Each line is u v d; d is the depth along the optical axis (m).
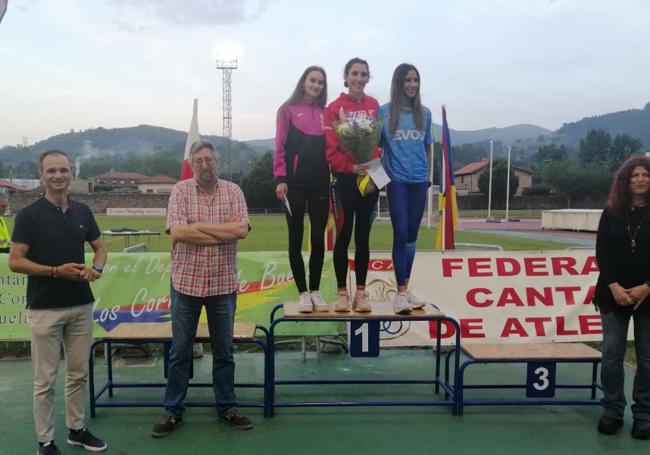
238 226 3.74
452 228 6.50
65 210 3.48
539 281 5.89
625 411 4.37
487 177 62.28
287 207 4.17
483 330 5.86
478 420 4.18
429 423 4.12
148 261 5.76
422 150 4.24
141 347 5.70
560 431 3.99
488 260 5.89
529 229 29.64
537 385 4.24
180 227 3.67
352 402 4.23
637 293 3.69
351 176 4.10
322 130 4.13
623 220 3.80
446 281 5.85
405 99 4.17
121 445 3.69
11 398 4.53
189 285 3.74
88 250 15.97
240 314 5.82
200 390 4.85
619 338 3.86
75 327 3.52
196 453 3.57
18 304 5.63
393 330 5.88
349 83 4.05
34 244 3.34
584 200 63.66
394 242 4.27
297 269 4.27
